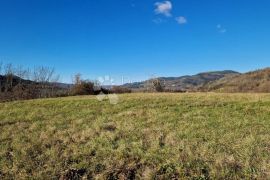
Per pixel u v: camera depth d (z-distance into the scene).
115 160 12.06
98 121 18.41
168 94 30.52
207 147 12.77
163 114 19.27
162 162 11.59
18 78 64.56
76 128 17.08
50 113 21.75
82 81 53.69
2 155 13.52
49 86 63.88
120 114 20.02
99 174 11.09
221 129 15.33
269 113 18.56
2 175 11.63
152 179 10.52
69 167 11.75
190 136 14.41
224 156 11.71
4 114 22.23
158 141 13.83
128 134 15.35
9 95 56.69
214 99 24.22
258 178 10.02
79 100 26.80
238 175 10.31
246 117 17.75
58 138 15.37
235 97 25.31
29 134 16.53
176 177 10.52
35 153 13.49
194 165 11.12
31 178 11.19
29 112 22.56
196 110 20.16
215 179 10.16
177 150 12.60
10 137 16.12
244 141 13.32
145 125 16.95
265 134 14.22
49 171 11.67
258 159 11.41
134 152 12.70
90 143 14.20
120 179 10.80
